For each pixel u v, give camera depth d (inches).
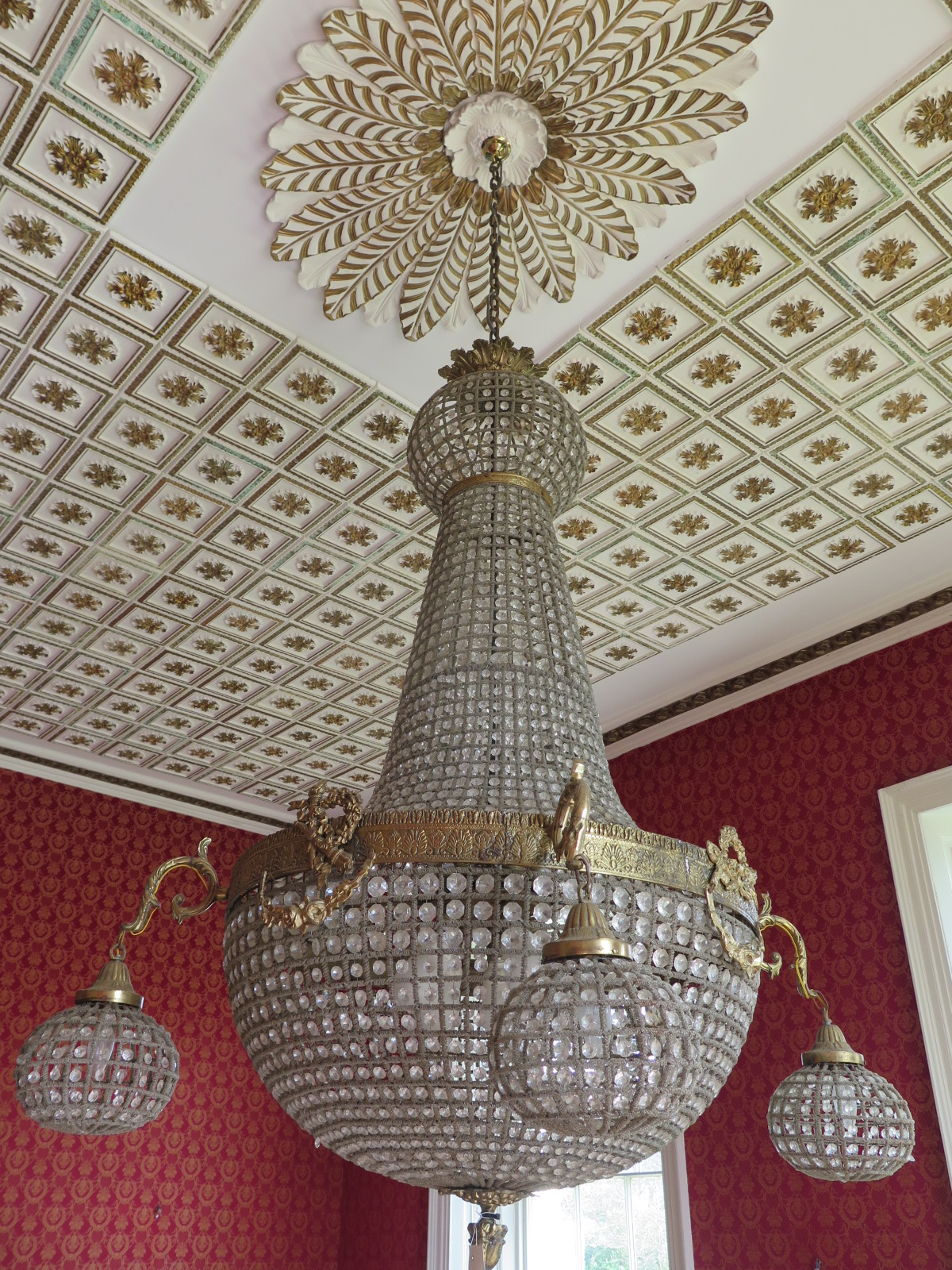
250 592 184.9
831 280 128.2
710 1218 178.1
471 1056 46.0
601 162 112.4
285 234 119.8
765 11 99.0
